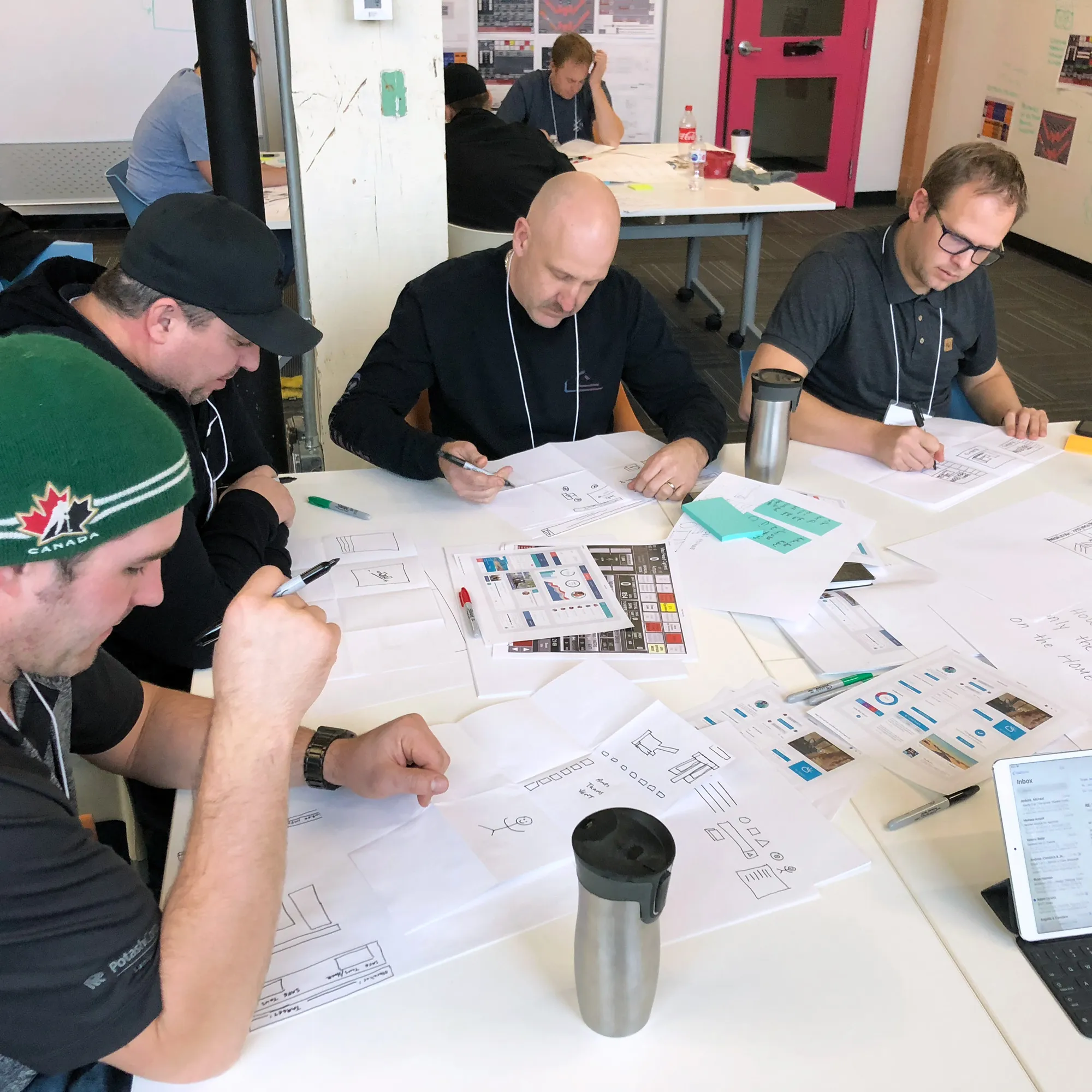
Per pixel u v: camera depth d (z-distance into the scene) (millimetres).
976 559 1572
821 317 2113
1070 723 1206
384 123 2662
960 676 1295
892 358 2189
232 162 2164
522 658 1328
